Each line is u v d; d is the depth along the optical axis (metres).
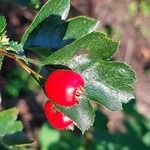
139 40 0.33
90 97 0.09
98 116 0.19
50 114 0.09
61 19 0.09
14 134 0.12
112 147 0.19
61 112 0.09
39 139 0.21
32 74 0.09
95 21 0.09
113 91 0.09
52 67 0.09
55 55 0.09
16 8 0.21
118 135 0.19
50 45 0.09
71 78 0.08
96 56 0.09
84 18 0.09
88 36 0.08
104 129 0.19
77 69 0.09
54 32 0.09
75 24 0.09
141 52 0.33
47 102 0.09
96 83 0.09
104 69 0.09
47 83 0.08
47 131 0.21
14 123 0.12
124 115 0.20
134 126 0.20
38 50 0.09
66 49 0.08
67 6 0.09
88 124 0.09
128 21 0.33
